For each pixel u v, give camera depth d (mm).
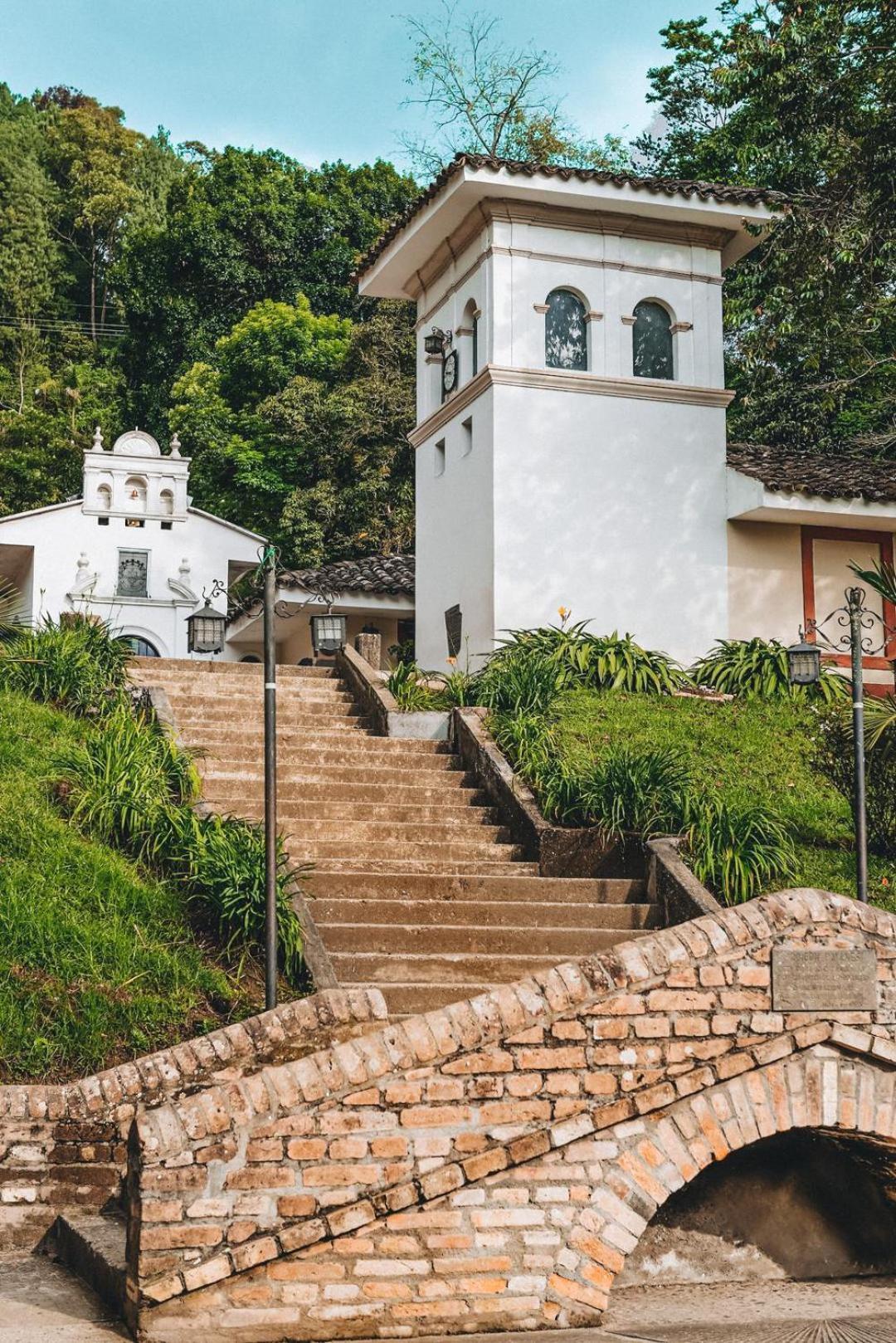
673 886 11086
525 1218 5949
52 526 32812
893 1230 7301
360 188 47438
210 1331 5566
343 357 40531
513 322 18703
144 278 46281
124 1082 7828
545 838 12039
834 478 19547
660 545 18969
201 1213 5617
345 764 13773
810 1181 7219
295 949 9633
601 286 19156
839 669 19609
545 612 18297
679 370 19469
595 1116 6070
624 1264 6613
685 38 29672
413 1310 5770
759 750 14844
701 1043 6262
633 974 6227
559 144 33875
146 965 9258
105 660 14383
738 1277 7020
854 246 16953
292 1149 5746
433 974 9984
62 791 11133
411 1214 5840
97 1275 6379
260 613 25266
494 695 15102
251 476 38094
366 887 11156
